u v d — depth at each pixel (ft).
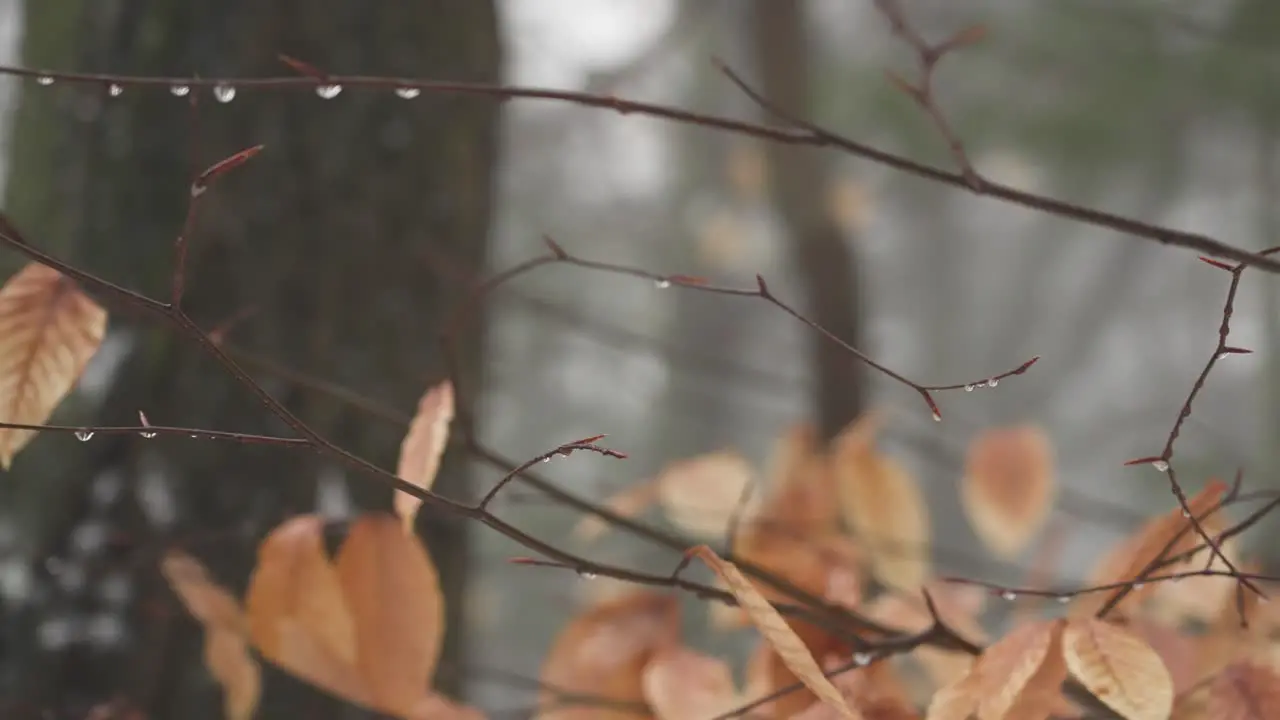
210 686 5.72
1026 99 22.06
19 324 4.77
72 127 5.93
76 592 5.68
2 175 6.00
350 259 6.03
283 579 4.92
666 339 31.01
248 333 5.87
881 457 5.55
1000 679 4.65
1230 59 18.69
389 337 6.06
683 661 4.99
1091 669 4.61
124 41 5.94
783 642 4.60
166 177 5.89
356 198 6.08
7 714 5.46
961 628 5.25
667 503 5.47
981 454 5.64
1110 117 21.57
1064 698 4.87
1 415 4.73
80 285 4.80
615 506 5.46
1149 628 4.93
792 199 12.62
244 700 5.10
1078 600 4.87
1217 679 4.72
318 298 5.95
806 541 5.38
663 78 24.80
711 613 5.36
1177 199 28.32
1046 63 20.54
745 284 30.07
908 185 38.99
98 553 5.69
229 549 5.74
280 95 5.98
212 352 4.63
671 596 5.24
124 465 5.75
